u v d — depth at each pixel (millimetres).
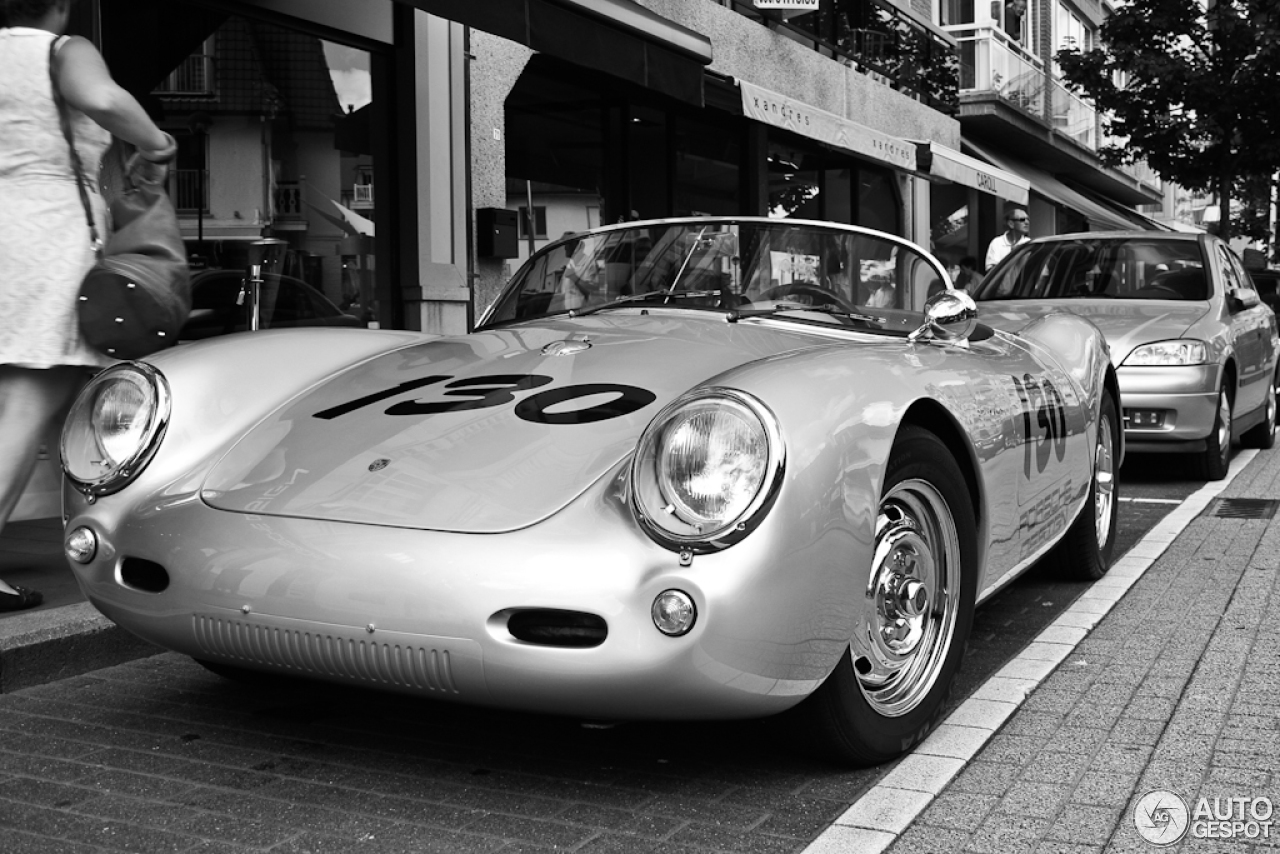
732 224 3924
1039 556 3939
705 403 2475
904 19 16406
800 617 2445
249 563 2641
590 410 2922
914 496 2965
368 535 2580
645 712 2453
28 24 3689
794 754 2832
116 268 3480
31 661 3541
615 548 2416
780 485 2404
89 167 3727
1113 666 3641
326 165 7465
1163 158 18906
